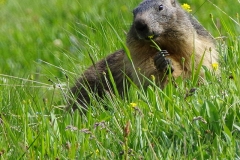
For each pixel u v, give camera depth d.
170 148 7.75
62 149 8.27
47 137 8.37
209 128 8.28
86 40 14.59
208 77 10.09
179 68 11.12
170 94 9.30
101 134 8.49
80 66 13.39
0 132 9.31
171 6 11.45
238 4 19.06
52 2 22.64
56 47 19.33
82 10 20.05
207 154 7.72
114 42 13.22
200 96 9.23
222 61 10.93
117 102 9.56
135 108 8.47
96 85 12.44
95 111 9.77
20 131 9.09
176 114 8.62
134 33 11.27
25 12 22.70
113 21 14.71
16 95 11.20
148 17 11.05
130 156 7.78
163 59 10.69
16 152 8.23
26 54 19.48
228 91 9.21
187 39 11.31
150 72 11.02
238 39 11.44
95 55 13.13
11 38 20.80
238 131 8.24
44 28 20.92
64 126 9.00
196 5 20.47
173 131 8.16
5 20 22.53
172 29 11.25
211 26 17.81
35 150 8.37
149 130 8.45
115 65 12.20
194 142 8.05
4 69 18.61
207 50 11.51
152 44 11.19
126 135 7.57
